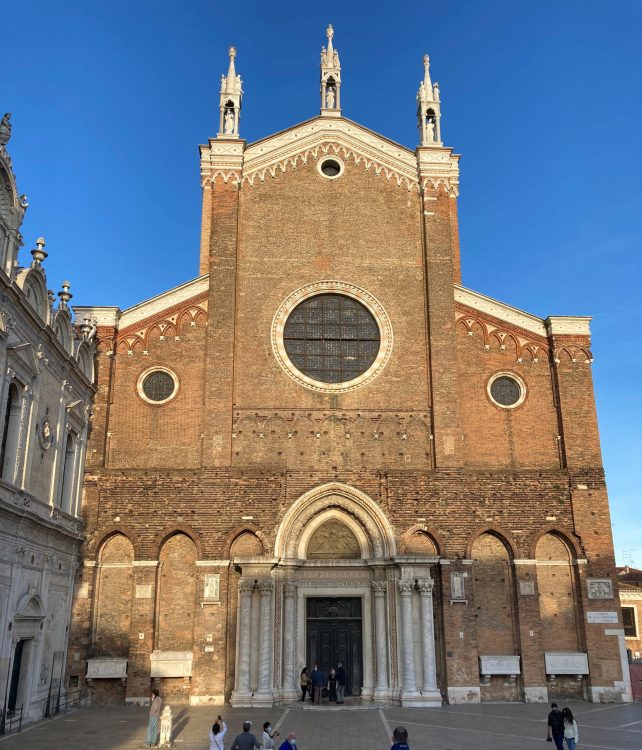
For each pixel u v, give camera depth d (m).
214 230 40.62
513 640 35.59
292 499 36.59
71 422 34.53
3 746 24.31
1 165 26.30
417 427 38.31
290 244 41.16
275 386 38.56
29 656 29.08
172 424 37.88
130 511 36.06
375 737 26.39
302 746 24.89
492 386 39.56
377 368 39.12
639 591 67.38
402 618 35.00
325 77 44.66
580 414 38.75
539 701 34.47
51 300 31.11
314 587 36.28
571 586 36.50
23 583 28.22
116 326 39.09
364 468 37.38
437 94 45.00
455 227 44.75
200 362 38.91
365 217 41.94
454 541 36.38
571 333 39.97
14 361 27.31
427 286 40.47
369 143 43.16
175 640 34.81
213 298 39.31
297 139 42.94
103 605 35.12
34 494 29.70
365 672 35.22
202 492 36.38
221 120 43.41
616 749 24.33
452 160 45.38
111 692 33.88
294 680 34.62
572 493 37.38
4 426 27.03
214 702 33.69
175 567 35.78
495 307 40.59
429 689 33.88
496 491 37.25
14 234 27.42
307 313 40.34
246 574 34.91
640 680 43.00
